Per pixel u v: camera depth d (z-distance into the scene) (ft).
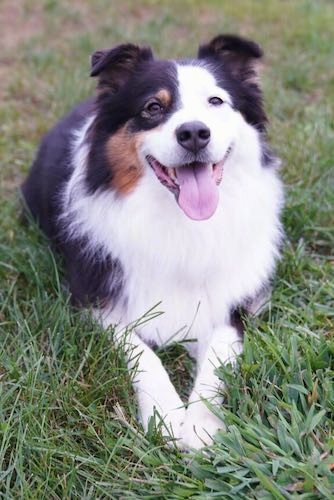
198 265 3.83
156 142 3.61
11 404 3.52
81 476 3.33
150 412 3.48
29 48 6.73
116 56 3.78
